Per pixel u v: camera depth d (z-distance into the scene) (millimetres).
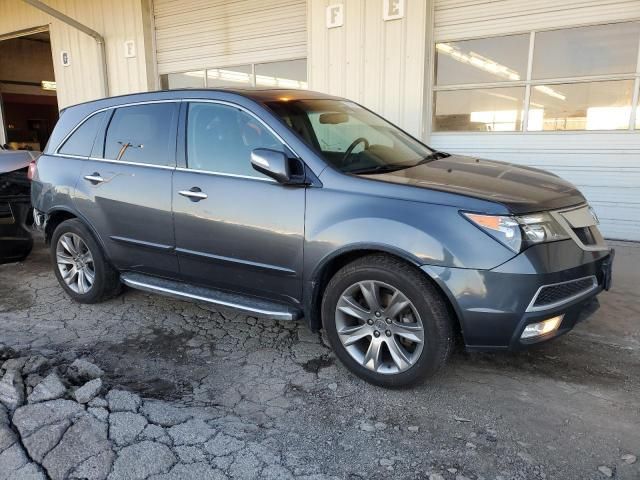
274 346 3797
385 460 2545
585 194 6402
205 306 4578
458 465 2502
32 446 2645
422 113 7012
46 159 4766
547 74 6316
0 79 17156
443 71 6957
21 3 11445
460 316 2844
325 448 2639
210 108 3770
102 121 4426
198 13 9180
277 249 3355
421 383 3090
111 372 3447
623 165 6129
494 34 6500
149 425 2807
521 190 3076
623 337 3816
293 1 8078
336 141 3596
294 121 3541
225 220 3535
